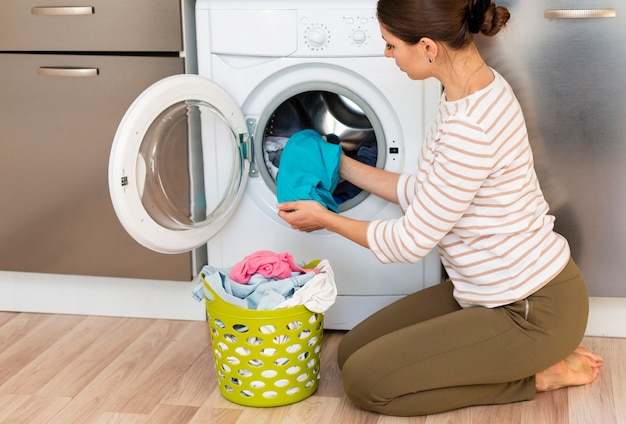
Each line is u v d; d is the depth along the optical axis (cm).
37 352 234
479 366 190
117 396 209
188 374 220
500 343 189
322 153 215
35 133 240
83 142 238
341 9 220
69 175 242
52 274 258
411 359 190
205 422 195
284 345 196
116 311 259
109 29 230
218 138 226
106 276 250
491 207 183
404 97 223
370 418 196
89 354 232
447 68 179
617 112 218
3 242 252
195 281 251
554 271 188
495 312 190
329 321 241
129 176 195
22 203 247
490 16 174
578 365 209
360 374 192
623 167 221
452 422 193
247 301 199
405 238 186
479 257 188
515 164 181
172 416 199
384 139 228
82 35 232
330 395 208
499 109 178
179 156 216
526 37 216
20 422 196
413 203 186
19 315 261
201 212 224
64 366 225
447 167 177
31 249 251
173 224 212
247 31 224
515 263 186
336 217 198
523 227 185
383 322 213
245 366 198
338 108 235
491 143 176
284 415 199
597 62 216
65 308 261
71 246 248
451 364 190
